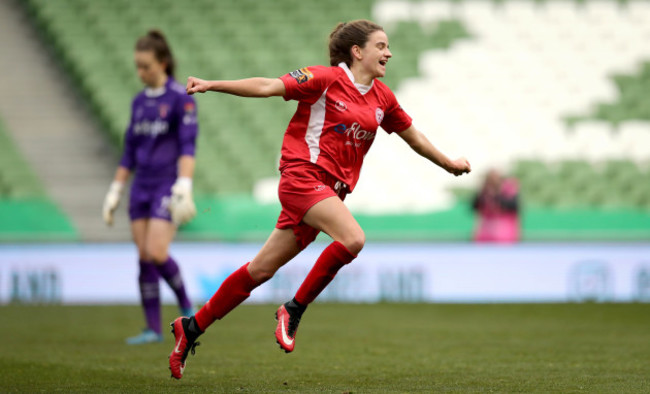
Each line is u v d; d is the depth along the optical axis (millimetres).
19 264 38281
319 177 14750
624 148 57062
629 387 15211
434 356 20516
